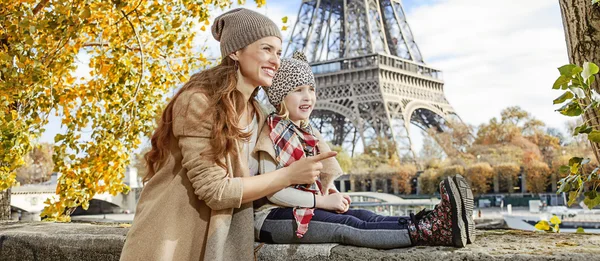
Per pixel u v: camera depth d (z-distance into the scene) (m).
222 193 2.53
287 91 3.03
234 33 2.79
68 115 6.49
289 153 2.92
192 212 2.64
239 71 2.86
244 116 2.88
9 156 5.49
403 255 2.57
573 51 3.39
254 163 2.92
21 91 5.46
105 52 6.83
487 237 2.93
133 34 6.80
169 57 7.43
